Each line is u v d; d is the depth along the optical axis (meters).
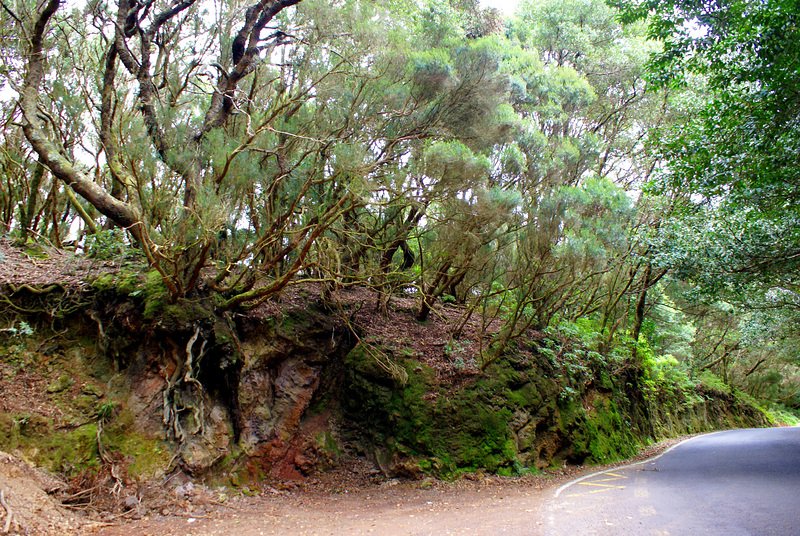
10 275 8.12
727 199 10.76
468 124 9.03
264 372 9.11
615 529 5.32
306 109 8.84
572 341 12.67
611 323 16.12
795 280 12.16
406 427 9.41
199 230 7.45
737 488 7.35
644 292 16.70
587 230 9.27
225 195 7.22
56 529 5.54
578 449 11.06
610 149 16.64
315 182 7.68
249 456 8.39
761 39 8.38
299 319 9.88
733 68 9.09
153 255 7.42
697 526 5.30
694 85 13.65
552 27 17.25
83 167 9.92
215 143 7.32
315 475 8.90
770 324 18.78
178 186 7.70
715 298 12.37
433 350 10.69
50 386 7.25
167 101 8.98
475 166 7.29
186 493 7.27
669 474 9.27
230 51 9.70
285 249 8.03
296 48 9.14
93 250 9.15
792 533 4.89
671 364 21.17
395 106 8.44
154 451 7.32
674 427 20.83
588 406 12.34
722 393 28.08
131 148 6.97
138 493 6.84
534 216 9.23
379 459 9.32
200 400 8.12
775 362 31.31
